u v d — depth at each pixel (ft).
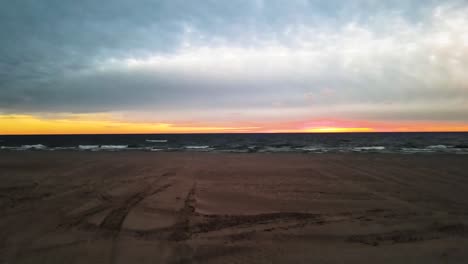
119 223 13.89
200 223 13.93
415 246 11.19
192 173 28.60
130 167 32.53
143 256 10.36
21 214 15.25
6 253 10.61
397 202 17.63
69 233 12.58
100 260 10.05
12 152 53.36
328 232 12.72
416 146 71.72
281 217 14.84
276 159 40.93
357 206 16.80
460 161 35.47
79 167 32.19
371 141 107.96
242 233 12.64
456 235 12.30
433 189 21.09
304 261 9.99
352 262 9.89
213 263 9.88
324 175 27.27
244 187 22.15
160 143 110.22
